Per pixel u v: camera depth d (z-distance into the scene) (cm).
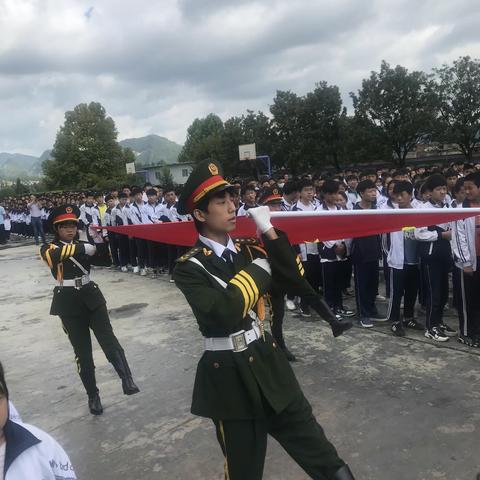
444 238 477
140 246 968
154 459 333
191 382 445
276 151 3734
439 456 306
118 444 355
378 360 454
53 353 552
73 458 343
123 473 321
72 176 5306
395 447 319
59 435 375
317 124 3625
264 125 3816
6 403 151
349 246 566
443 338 485
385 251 572
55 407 421
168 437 358
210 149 4550
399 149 3419
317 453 215
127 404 414
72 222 405
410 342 491
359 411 367
